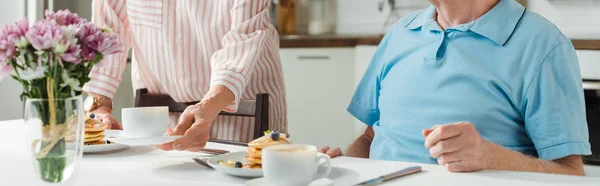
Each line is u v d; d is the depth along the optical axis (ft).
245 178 3.62
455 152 3.72
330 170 3.68
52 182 3.27
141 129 4.40
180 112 6.10
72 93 3.38
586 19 10.75
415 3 13.12
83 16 10.19
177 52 5.85
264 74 6.07
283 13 13.65
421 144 4.91
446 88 4.90
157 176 3.69
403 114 5.08
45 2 9.57
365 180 3.54
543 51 4.61
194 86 5.90
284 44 12.32
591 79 9.49
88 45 3.34
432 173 3.70
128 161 4.15
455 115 4.81
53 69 3.19
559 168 4.33
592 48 9.45
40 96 3.24
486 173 3.67
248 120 6.05
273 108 6.23
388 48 5.44
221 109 4.77
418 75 5.05
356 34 13.44
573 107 4.50
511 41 4.75
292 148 3.31
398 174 3.60
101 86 5.64
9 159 4.17
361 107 5.67
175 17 5.81
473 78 4.79
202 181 3.54
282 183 3.19
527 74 4.62
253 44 5.24
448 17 4.99
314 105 12.25
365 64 11.56
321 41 11.95
